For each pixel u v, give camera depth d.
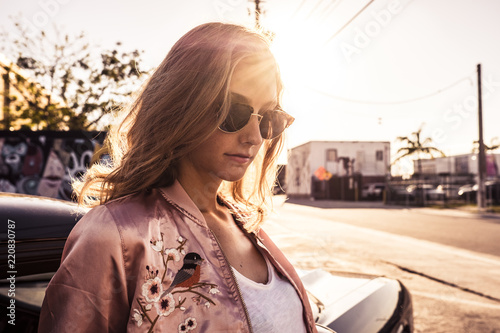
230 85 0.74
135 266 0.63
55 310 0.58
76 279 0.59
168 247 0.68
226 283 0.71
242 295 0.75
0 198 1.24
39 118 10.95
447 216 16.72
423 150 32.25
